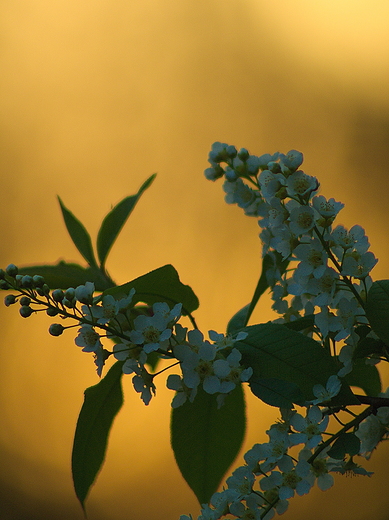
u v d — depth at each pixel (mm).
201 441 1919
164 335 1528
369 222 7758
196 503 6785
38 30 8156
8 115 7980
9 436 7188
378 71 8023
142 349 1613
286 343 1578
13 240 7742
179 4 8180
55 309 1590
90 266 2338
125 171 7859
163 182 7762
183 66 8094
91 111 8023
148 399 1575
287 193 1594
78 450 1813
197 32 8148
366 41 8070
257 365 1555
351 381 2000
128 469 6816
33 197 7816
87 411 1836
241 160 1950
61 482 7051
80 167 7914
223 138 7930
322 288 1565
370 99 7996
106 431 1858
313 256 1576
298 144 7957
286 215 1601
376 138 7914
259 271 7414
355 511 6770
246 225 7551
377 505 6734
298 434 1479
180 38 8148
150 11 8180
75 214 7785
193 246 7543
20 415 7227
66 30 8180
